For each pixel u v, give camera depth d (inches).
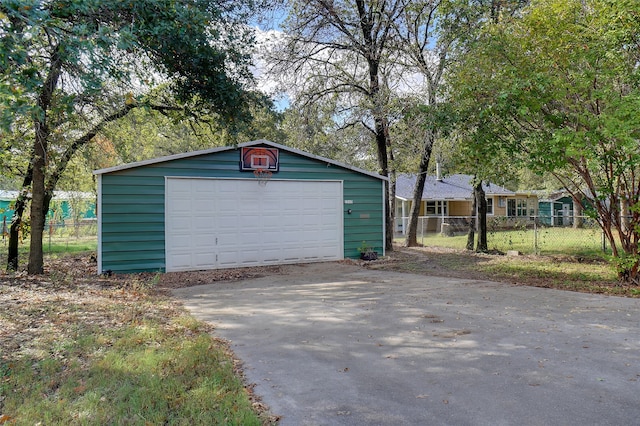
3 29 157.9
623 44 303.4
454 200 1070.4
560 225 1099.9
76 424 118.4
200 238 433.7
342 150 651.5
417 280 368.8
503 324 221.9
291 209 480.7
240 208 453.4
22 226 436.5
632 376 151.9
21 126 307.7
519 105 327.6
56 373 154.3
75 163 461.7
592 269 423.2
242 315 248.2
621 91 325.1
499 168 444.8
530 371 157.6
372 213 530.0
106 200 394.0
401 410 128.4
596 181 350.6
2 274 396.2
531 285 338.3
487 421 120.9
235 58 326.6
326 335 207.6
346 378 153.9
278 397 138.6
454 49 445.1
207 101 336.8
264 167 463.2
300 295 307.0
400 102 513.0
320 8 509.7
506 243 702.5
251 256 458.6
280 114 540.4
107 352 175.5
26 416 122.4
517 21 351.3
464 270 427.5
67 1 193.3
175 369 158.1
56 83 254.5
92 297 288.4
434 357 174.4
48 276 384.5
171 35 263.1
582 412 125.3
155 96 386.9
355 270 434.0
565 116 328.5
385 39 542.6
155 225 413.4
